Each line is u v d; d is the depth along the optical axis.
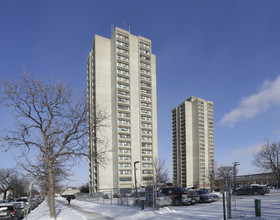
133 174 72.75
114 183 71.56
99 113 16.39
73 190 117.00
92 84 85.12
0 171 51.69
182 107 130.62
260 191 23.20
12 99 12.60
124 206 20.48
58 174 15.20
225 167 65.25
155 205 16.28
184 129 126.56
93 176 76.38
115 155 72.88
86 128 14.35
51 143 14.02
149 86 85.62
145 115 81.56
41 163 15.16
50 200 13.63
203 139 124.25
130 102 78.94
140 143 77.31
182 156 125.06
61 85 13.69
